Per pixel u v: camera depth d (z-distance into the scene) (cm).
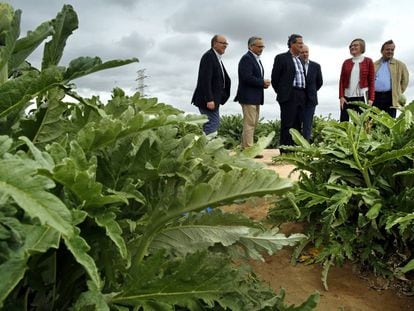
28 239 76
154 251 122
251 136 725
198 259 102
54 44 113
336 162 297
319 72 741
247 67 698
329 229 258
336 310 235
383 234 279
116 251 99
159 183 119
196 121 122
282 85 707
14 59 112
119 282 110
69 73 98
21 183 68
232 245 137
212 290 105
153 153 116
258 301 133
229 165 126
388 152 261
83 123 126
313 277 268
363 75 755
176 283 101
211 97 620
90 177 85
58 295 99
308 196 276
